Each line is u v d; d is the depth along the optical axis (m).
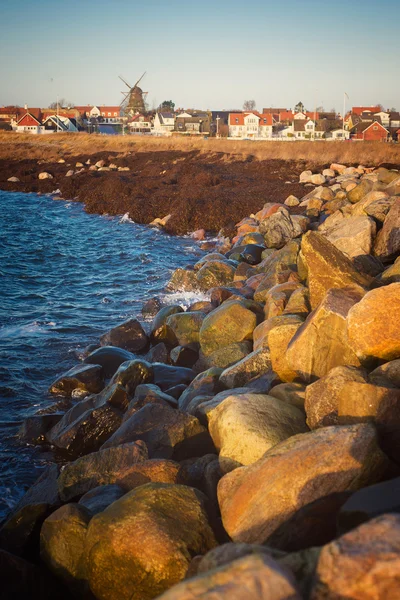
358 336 6.93
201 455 7.53
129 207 34.75
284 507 4.66
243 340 11.46
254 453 6.06
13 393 11.26
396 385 6.37
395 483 4.12
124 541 4.95
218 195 33.78
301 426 6.59
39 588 5.45
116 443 7.69
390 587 2.92
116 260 22.59
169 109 152.50
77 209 36.81
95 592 5.11
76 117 119.44
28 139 73.44
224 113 124.44
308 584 3.38
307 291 10.72
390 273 10.55
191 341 12.73
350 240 13.45
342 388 6.00
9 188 45.69
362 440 4.81
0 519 7.55
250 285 14.93
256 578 3.01
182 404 9.13
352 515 3.97
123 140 68.44
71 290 18.45
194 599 2.94
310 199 25.95
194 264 20.47
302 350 7.82
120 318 15.66
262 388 8.45
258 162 49.97
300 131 107.06
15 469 8.85
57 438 9.23
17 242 25.64
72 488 7.04
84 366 11.45
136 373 10.27
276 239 19.53
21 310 16.38
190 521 5.17
